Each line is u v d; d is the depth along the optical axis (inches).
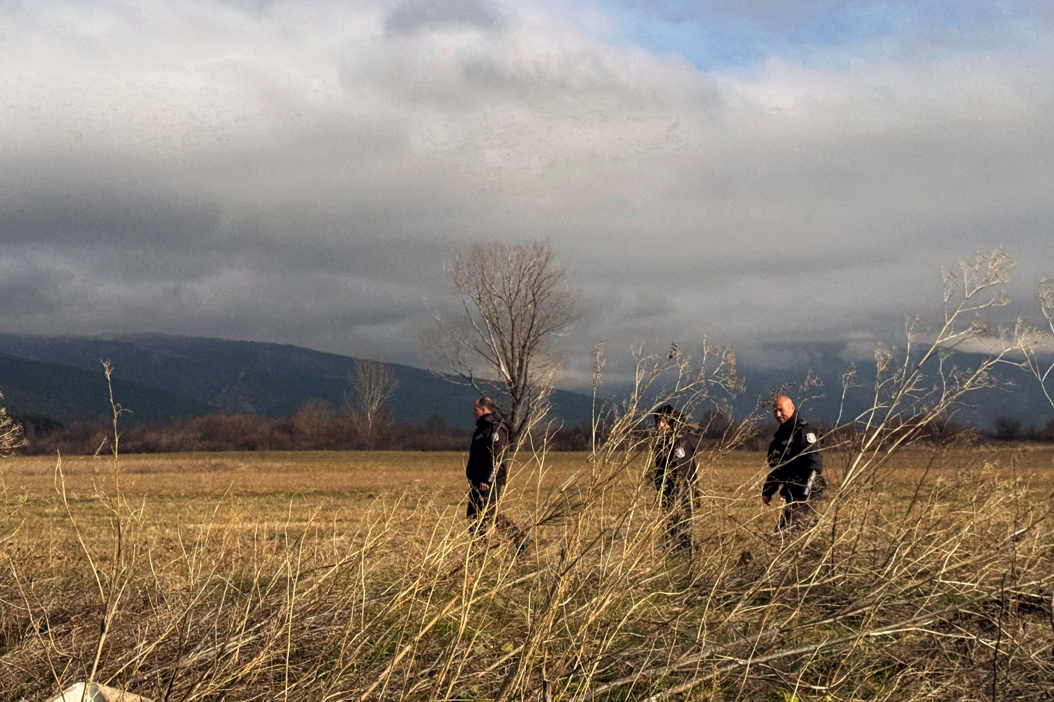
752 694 160.7
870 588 193.0
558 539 193.0
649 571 173.0
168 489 1112.2
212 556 213.8
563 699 151.3
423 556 181.3
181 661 148.9
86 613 179.8
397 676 152.5
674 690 149.6
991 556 199.9
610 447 175.8
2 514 244.1
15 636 175.6
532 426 182.1
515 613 178.1
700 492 205.5
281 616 163.2
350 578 182.5
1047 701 159.5
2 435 244.7
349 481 1326.3
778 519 224.1
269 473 1594.5
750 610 176.7
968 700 156.9
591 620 152.1
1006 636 172.1
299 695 146.6
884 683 163.9
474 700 147.5
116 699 129.2
